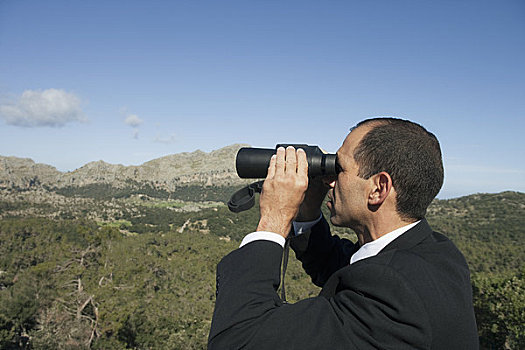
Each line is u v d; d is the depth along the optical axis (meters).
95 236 54.66
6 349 25.64
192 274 45.78
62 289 32.19
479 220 74.38
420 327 0.84
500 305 14.56
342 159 1.15
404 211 1.06
